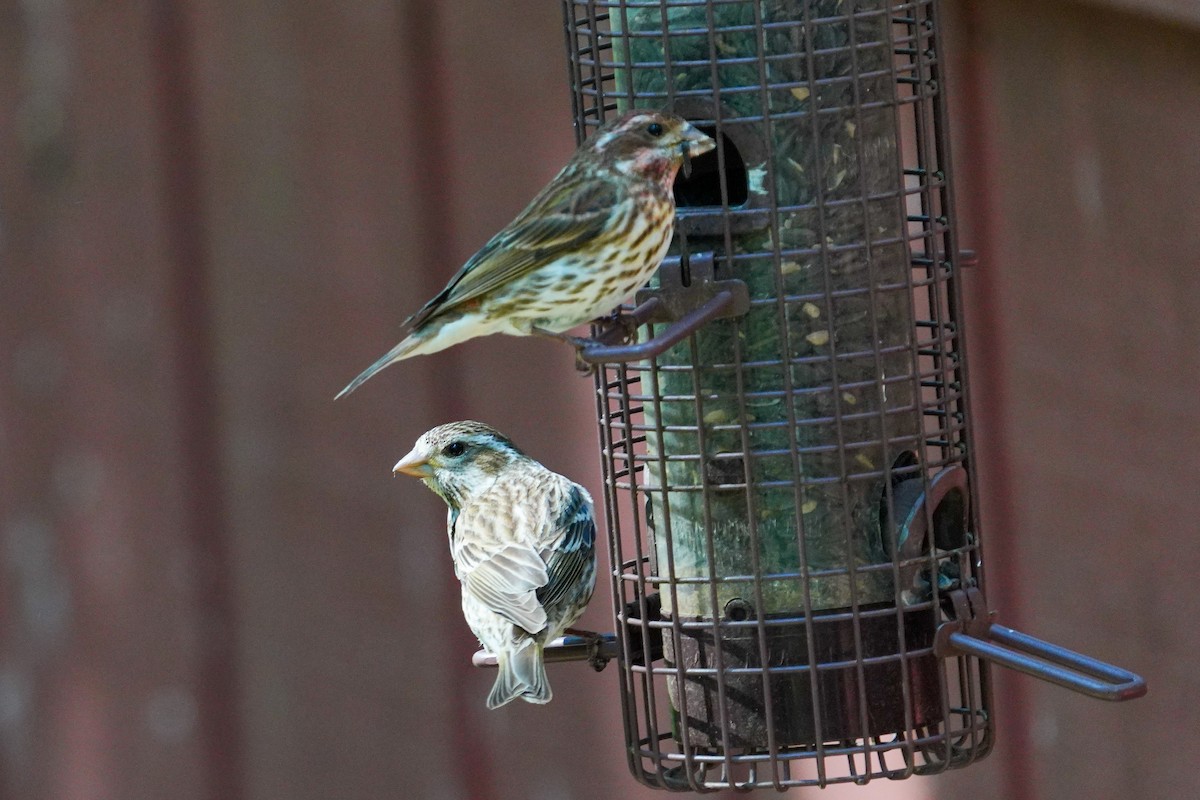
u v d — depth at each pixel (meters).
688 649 10.88
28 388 12.25
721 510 10.90
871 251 10.75
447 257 12.40
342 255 12.40
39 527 12.25
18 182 12.23
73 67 12.22
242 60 12.33
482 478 12.28
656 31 10.83
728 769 10.72
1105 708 12.55
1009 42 12.50
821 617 10.71
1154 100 12.56
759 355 10.80
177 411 12.29
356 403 12.44
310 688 12.41
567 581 11.95
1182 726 12.54
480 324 10.91
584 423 12.62
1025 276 12.49
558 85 12.39
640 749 11.13
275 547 12.39
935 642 10.53
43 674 12.26
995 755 12.50
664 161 10.57
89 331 12.25
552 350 12.62
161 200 12.27
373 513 12.45
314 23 12.39
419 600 12.49
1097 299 12.56
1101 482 12.55
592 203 10.56
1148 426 12.57
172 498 12.30
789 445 10.80
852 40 10.67
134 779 12.27
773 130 10.69
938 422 11.46
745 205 10.73
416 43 12.41
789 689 10.70
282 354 12.38
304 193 12.39
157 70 12.25
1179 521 12.59
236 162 12.34
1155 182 12.58
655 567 11.18
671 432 10.98
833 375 10.76
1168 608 12.56
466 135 12.41
